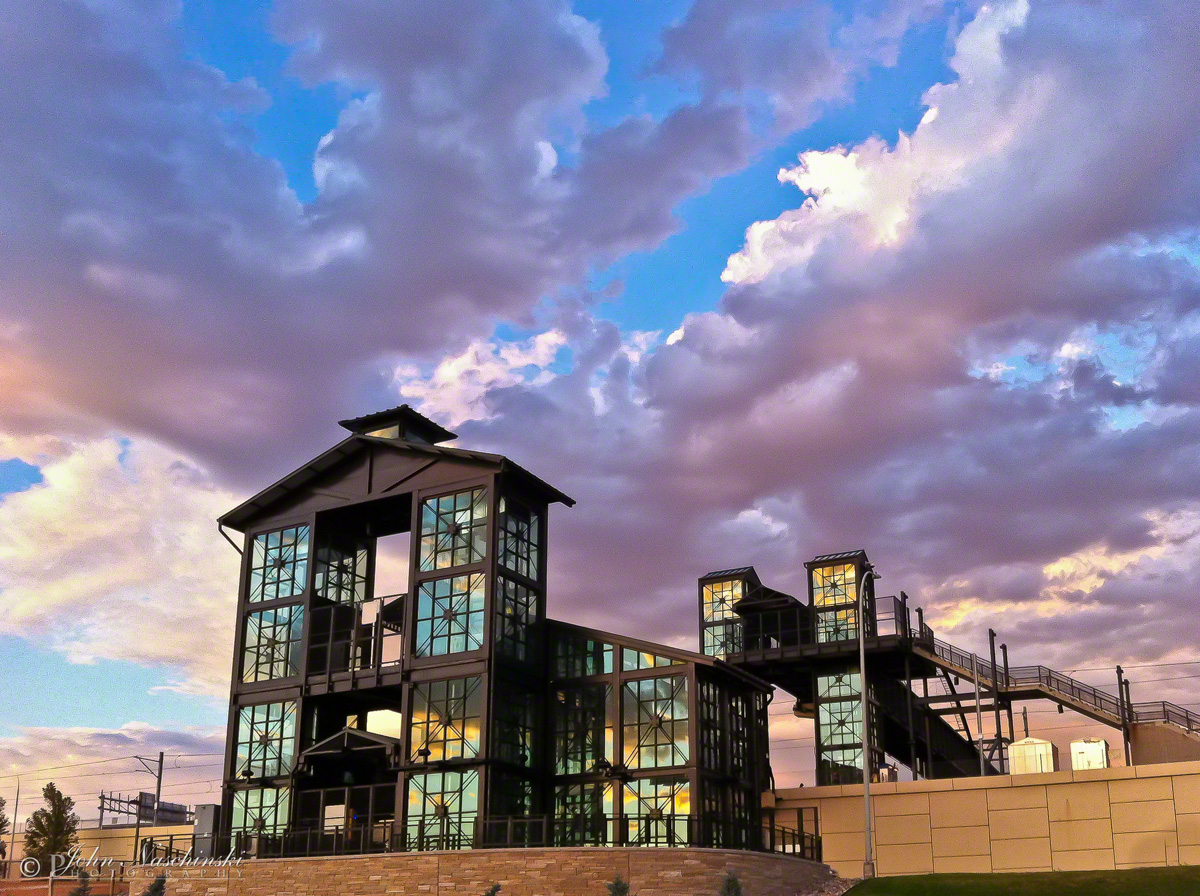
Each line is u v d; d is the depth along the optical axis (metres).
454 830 47.66
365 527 59.19
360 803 53.19
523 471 52.97
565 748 51.03
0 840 79.06
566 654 52.66
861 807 56.94
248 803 53.81
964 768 65.56
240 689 55.94
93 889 56.41
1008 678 64.50
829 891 46.84
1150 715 60.38
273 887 48.62
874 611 66.06
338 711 56.06
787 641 67.50
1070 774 53.12
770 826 52.28
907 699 65.31
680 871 42.50
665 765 48.66
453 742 48.94
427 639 51.28
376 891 46.22
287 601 56.22
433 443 59.88
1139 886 41.78
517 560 52.69
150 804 84.56
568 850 43.53
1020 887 42.88
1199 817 50.00
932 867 54.75
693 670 49.62
